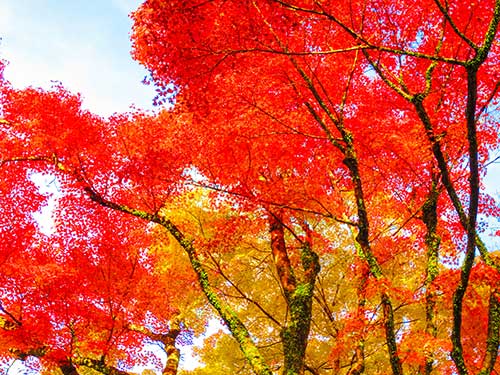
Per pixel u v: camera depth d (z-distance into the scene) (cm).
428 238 892
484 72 982
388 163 984
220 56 751
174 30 699
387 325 731
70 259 1166
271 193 892
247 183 923
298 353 809
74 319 1073
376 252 1064
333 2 951
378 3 977
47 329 1011
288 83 928
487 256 754
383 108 1060
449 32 983
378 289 726
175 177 912
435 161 922
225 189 927
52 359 995
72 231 1139
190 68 738
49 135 980
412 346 715
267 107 904
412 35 1005
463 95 986
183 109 802
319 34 950
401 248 1062
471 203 610
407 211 1035
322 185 990
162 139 983
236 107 880
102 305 1159
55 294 1048
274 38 767
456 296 656
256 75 891
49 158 1019
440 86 1009
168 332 1518
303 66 935
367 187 1050
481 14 934
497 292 716
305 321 851
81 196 1064
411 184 1004
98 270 1164
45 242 1152
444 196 1030
